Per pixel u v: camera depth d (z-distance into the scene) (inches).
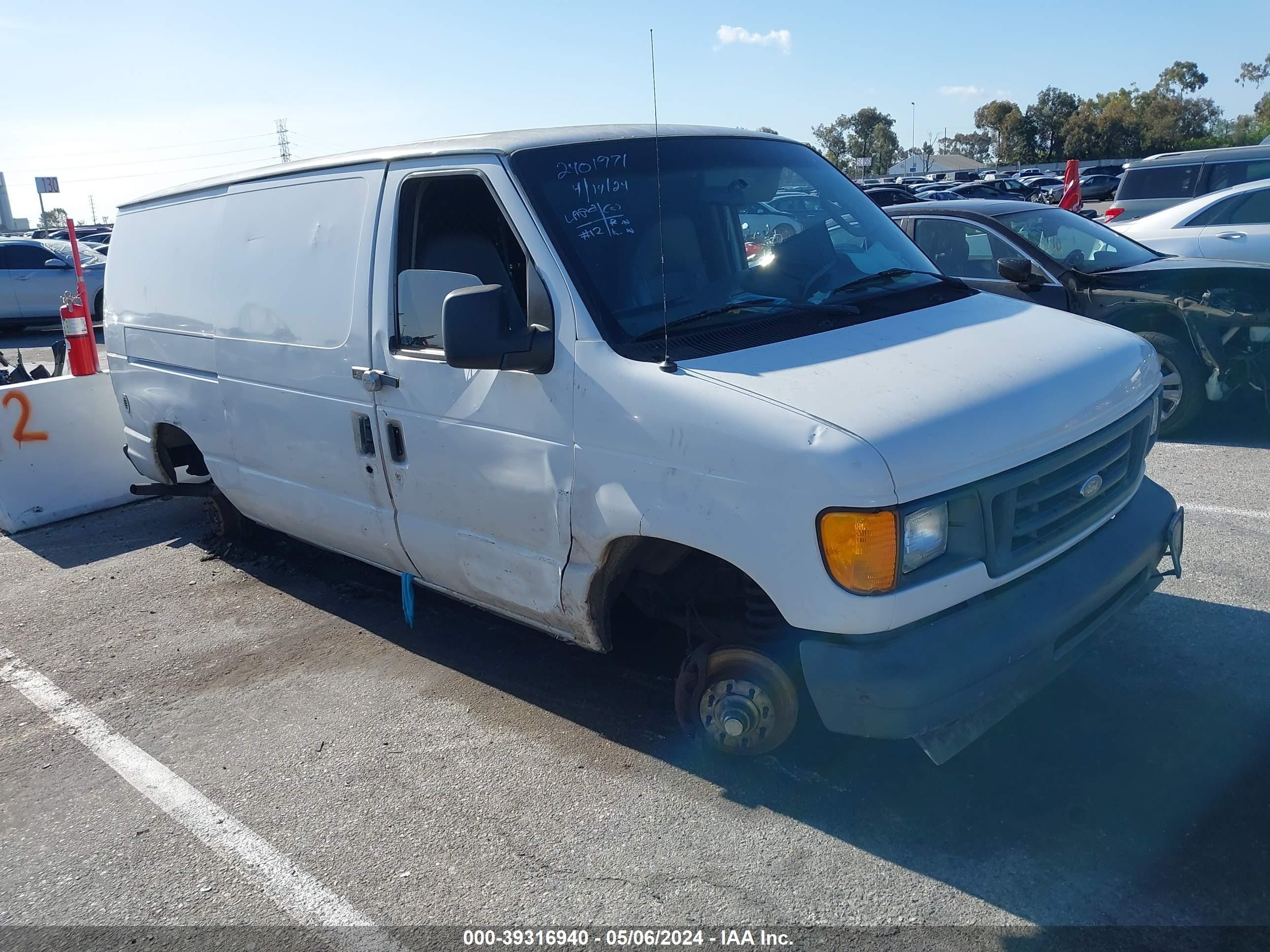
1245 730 135.3
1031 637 113.9
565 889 115.7
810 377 115.8
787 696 125.0
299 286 167.9
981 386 116.1
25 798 143.6
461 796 135.1
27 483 262.2
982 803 124.3
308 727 156.3
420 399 147.0
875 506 103.7
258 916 115.6
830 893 111.3
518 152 138.1
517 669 169.2
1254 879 108.5
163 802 139.8
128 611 207.2
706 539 115.8
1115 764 129.9
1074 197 557.6
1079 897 107.7
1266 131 3014.3
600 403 123.9
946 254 301.7
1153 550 133.5
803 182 162.4
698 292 134.6
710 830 123.7
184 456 238.1
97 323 730.2
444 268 146.3
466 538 147.6
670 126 157.8
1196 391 266.7
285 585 215.2
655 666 166.1
